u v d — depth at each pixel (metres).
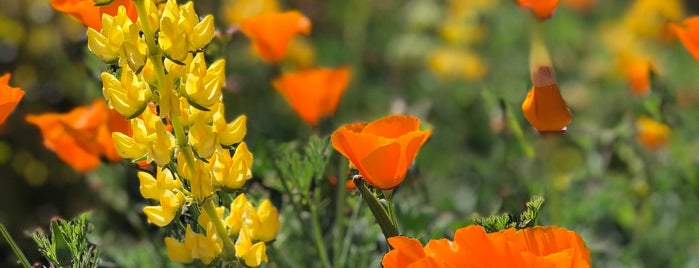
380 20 2.70
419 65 2.51
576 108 2.34
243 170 1.08
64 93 1.98
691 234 1.74
